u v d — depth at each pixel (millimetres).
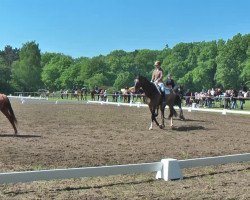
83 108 34812
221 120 24297
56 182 8930
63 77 135250
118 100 47000
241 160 11141
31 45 132250
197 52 128750
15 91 108500
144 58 157500
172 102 19547
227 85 95312
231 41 104812
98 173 8836
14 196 7715
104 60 154625
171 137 16547
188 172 10328
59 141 14680
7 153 11938
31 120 22703
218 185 9023
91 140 15180
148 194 8133
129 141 15172
